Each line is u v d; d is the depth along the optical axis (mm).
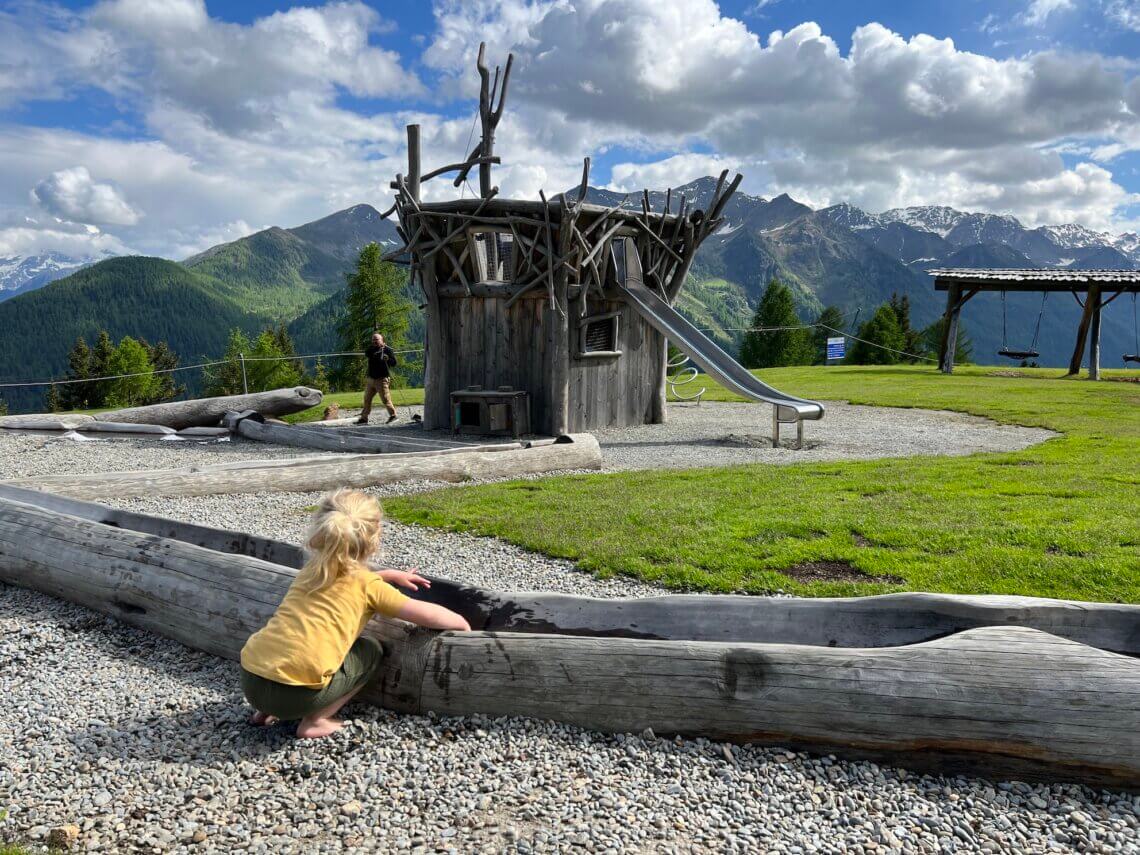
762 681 3281
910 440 14117
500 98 15047
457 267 14727
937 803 2994
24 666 4379
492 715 3594
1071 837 2779
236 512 8344
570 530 7152
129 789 3123
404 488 9703
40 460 11945
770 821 2889
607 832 2801
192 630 4492
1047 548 6309
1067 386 26062
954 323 33969
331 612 3457
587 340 15211
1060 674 3045
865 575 5758
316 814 2941
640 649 3451
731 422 17219
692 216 16578
